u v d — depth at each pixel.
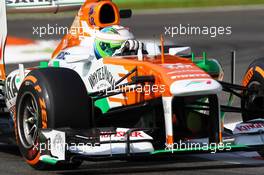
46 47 64.25
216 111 25.34
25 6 31.42
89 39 29.12
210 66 28.39
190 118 26.69
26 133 26.47
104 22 29.16
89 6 29.64
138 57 26.86
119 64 26.69
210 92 24.62
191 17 81.38
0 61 30.81
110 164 27.33
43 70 25.78
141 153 24.56
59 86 25.23
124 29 28.77
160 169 26.09
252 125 26.67
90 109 26.52
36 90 25.39
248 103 28.12
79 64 28.56
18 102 26.58
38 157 25.31
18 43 65.50
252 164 27.11
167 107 24.73
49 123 24.95
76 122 25.31
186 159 28.48
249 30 71.38
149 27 75.00
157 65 25.66
